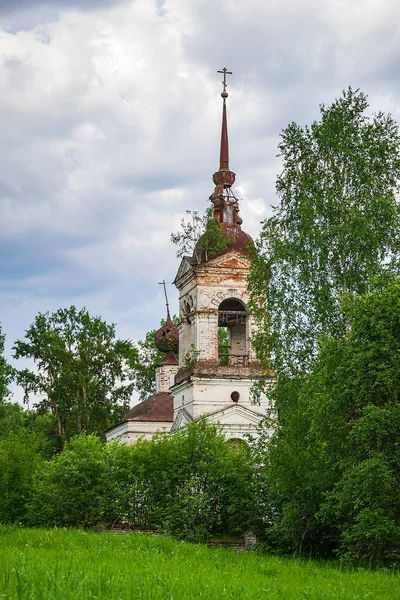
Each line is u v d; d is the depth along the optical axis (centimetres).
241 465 4122
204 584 1620
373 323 2934
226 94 5756
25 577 1429
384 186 3869
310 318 3744
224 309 5469
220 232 5319
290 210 4006
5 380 7281
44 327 7650
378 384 2894
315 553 3531
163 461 4306
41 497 4488
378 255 3725
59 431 7525
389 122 3972
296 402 3566
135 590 1398
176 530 4056
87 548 2606
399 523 2939
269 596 1600
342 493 2884
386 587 2044
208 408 5147
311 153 4003
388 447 2841
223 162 5603
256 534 3938
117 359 7756
